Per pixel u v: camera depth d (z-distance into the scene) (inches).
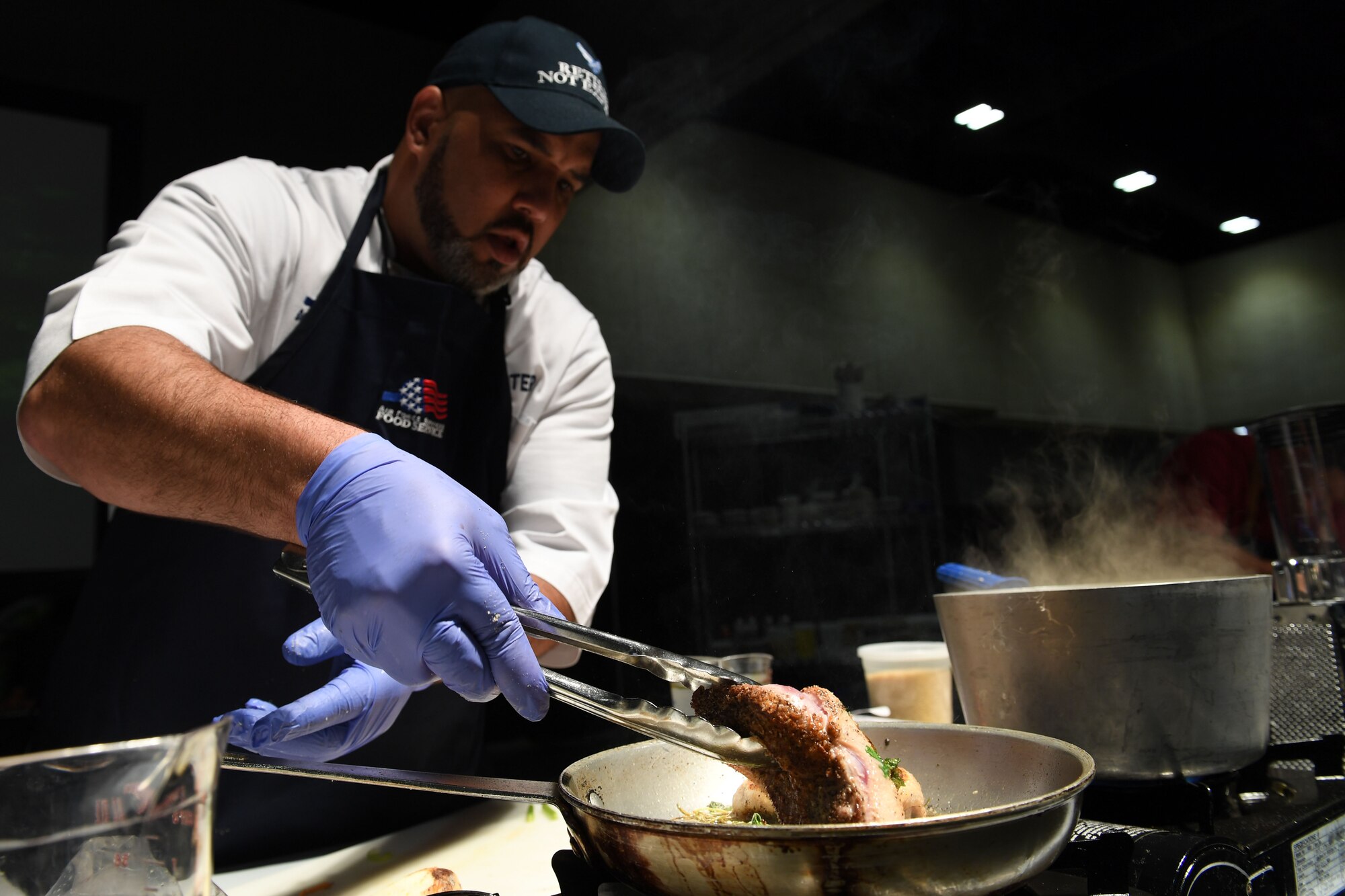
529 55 57.6
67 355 37.3
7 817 16.9
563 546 61.5
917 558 134.6
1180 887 28.4
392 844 47.4
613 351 129.5
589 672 108.3
